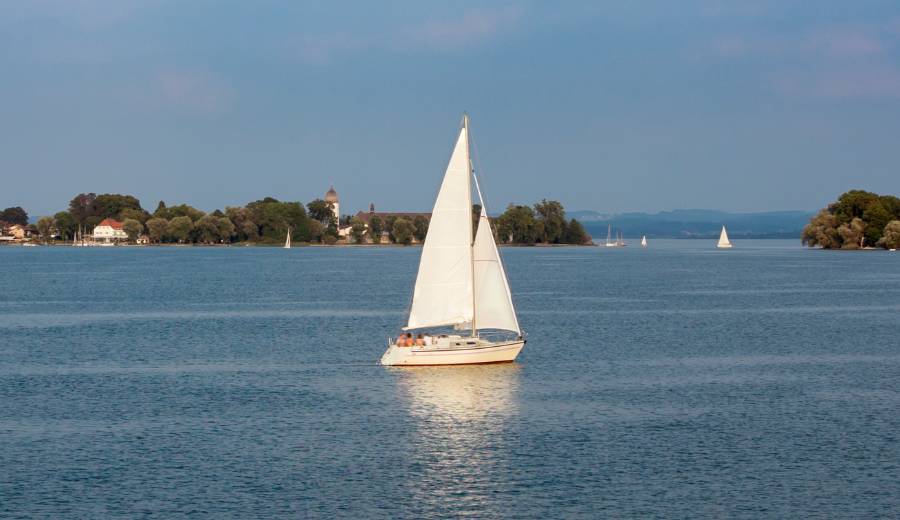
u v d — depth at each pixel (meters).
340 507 71.25
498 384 113.44
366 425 93.75
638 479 76.94
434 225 120.06
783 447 85.25
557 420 95.38
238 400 105.06
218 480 76.94
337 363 129.38
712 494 73.62
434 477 77.69
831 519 69.00
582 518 69.19
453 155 118.69
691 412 98.62
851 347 145.38
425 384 113.50
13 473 78.44
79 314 197.12
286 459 82.38
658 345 147.00
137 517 69.19
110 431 91.31
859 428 91.62
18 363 130.25
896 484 75.50
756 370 123.81
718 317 189.62
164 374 121.38
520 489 74.88
